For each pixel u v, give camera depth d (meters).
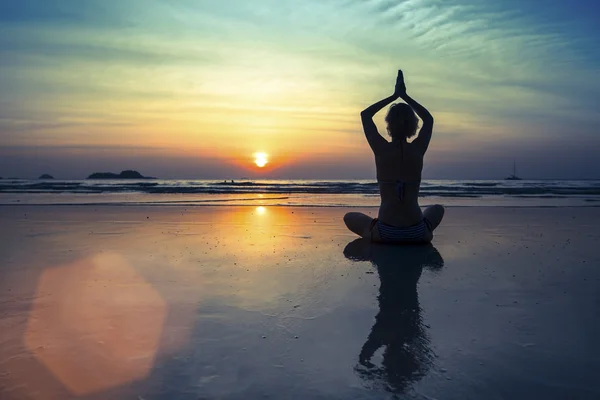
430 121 4.70
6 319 2.43
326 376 1.78
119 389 1.68
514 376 1.77
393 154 4.66
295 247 4.73
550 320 2.41
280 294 2.91
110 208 9.86
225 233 5.84
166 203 11.52
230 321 2.40
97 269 3.64
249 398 1.61
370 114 4.79
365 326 2.32
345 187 24.34
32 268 3.69
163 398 1.62
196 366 1.86
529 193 17.91
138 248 4.66
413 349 2.03
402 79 4.80
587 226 6.64
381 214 4.84
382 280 3.28
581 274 3.47
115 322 2.38
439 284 3.17
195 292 2.96
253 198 14.17
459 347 2.05
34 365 1.87
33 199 13.11
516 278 3.34
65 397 1.62
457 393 1.64
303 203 11.66
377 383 1.72
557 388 1.67
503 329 2.28
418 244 4.88
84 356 1.96
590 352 2.00
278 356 1.96
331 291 2.98
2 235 5.61
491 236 5.58
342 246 4.79
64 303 2.71
